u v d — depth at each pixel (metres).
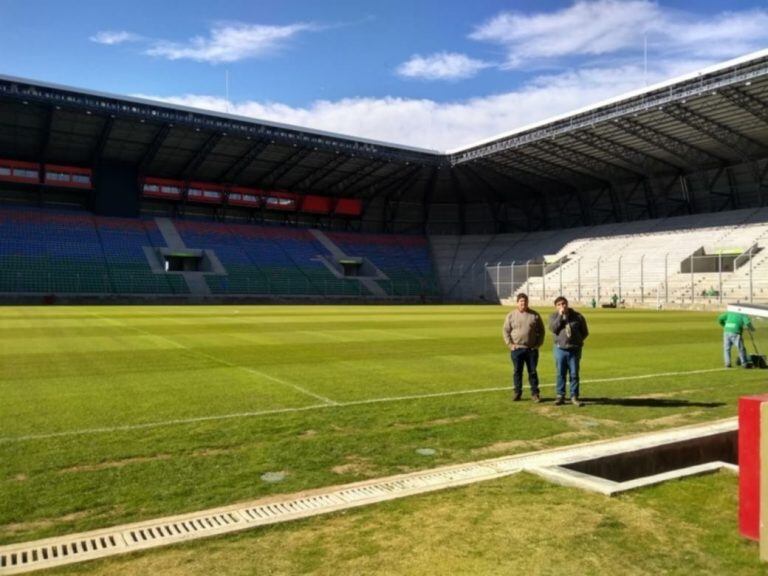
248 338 20.62
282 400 10.20
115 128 50.12
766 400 4.30
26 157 56.78
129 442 7.50
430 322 29.44
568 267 60.75
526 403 10.13
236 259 63.34
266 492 5.76
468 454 7.13
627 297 51.47
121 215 61.78
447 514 4.95
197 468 6.50
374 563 4.11
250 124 51.69
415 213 78.69
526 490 5.54
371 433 8.05
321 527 4.73
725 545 4.34
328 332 23.33
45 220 58.34
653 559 4.12
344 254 71.06
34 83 42.84
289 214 74.00
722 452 7.36
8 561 4.29
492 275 66.19
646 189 63.53
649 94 42.16
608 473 6.41
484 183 68.69
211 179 65.25
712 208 59.31
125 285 54.69
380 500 5.30
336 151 56.44
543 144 52.44
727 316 14.58
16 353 15.97
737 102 39.91
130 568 4.09
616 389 11.48
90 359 14.98
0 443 7.43
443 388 11.47
